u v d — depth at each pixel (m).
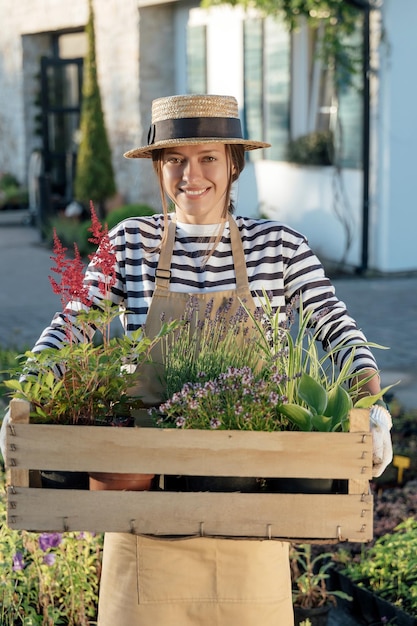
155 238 2.61
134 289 2.58
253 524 2.17
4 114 18.89
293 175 11.78
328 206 11.14
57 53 17.80
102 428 2.14
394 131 10.26
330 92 11.23
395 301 9.40
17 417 2.16
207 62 13.34
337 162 10.80
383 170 10.36
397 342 7.89
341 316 2.54
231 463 2.15
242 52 12.50
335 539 2.17
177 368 2.39
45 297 10.19
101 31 15.02
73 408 2.25
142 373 2.47
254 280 2.57
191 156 2.52
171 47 14.21
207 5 10.88
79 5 15.59
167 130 2.51
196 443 2.14
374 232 10.61
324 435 2.13
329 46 10.33
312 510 2.16
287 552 2.44
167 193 2.61
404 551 3.60
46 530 2.18
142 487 2.23
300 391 2.25
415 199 10.48
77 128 17.05
